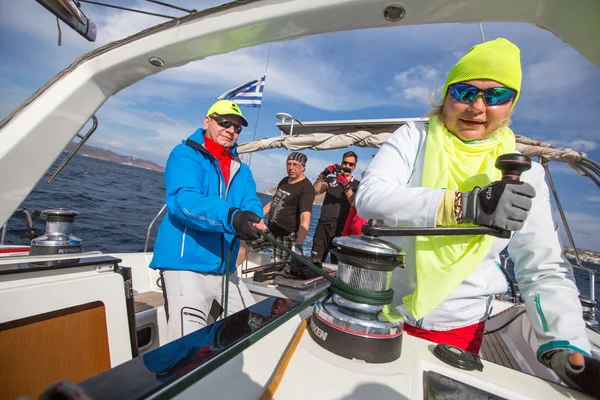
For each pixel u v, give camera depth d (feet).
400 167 3.43
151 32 2.85
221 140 6.24
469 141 3.34
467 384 2.18
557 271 3.10
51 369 3.08
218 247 5.63
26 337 2.92
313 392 1.83
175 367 1.66
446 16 2.11
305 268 6.51
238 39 2.66
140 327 5.77
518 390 2.23
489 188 2.23
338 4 2.17
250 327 2.30
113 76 3.28
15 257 3.42
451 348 2.61
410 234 2.33
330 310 2.41
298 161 11.29
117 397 1.37
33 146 3.09
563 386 2.37
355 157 12.83
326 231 13.17
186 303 5.25
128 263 8.54
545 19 1.92
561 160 7.82
